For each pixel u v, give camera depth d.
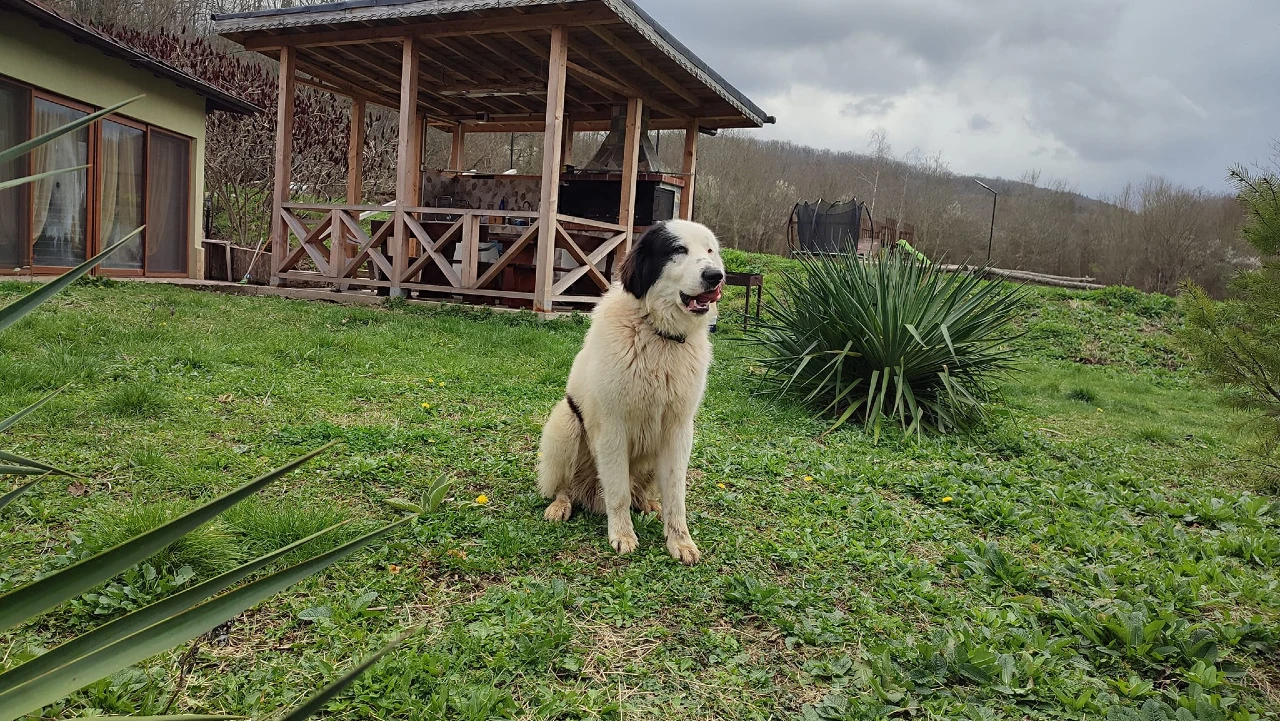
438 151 25.81
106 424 4.11
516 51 10.96
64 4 18.39
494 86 12.48
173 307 8.18
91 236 10.63
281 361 6.21
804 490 4.15
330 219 10.95
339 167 20.25
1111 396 9.13
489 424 4.91
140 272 11.71
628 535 3.18
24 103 9.46
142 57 10.57
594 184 12.31
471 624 2.42
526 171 28.62
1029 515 3.92
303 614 2.37
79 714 1.86
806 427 5.76
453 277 10.15
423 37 10.17
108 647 0.97
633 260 3.29
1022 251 35.88
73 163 10.25
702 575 2.93
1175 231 30.66
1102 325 13.63
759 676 2.26
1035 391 9.04
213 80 17.61
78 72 10.16
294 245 16.78
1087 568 3.22
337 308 9.24
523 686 2.14
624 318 3.25
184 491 3.32
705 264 3.11
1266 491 4.60
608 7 8.56
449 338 7.88
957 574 3.16
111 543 2.61
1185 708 2.13
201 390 5.03
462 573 2.79
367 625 2.38
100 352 5.64
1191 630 2.59
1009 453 5.43
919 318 6.09
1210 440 6.58
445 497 3.58
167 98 11.90
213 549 2.65
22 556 2.62
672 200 12.55
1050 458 5.47
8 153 1.16
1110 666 2.45
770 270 16.52
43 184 9.82
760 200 35.41
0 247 9.34
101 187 10.79
